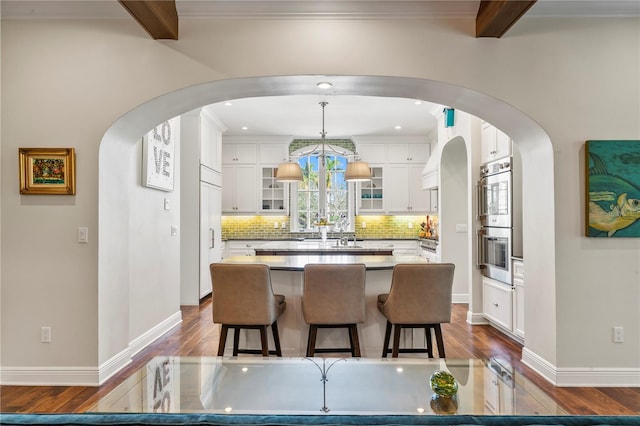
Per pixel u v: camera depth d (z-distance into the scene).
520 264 3.72
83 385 2.88
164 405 2.06
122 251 3.28
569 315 2.94
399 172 7.81
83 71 2.96
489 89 2.98
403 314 2.99
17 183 2.94
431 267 2.96
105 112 2.95
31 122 2.95
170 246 4.48
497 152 4.18
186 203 5.68
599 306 2.94
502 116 3.21
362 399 2.19
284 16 2.95
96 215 2.94
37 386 2.88
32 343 2.91
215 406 2.08
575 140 2.98
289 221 8.10
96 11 2.93
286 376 2.31
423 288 2.98
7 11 2.93
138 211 3.68
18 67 2.96
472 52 2.98
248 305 2.95
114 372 3.12
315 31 2.97
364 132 7.59
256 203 7.81
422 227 7.84
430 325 3.04
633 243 2.95
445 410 1.97
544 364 3.07
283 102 5.70
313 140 8.23
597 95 2.99
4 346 2.92
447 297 3.01
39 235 2.94
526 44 2.99
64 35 2.96
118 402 1.97
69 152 2.92
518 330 3.77
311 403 2.16
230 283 2.95
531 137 3.18
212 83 3.00
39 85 2.96
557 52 2.99
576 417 1.23
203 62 2.96
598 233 2.92
